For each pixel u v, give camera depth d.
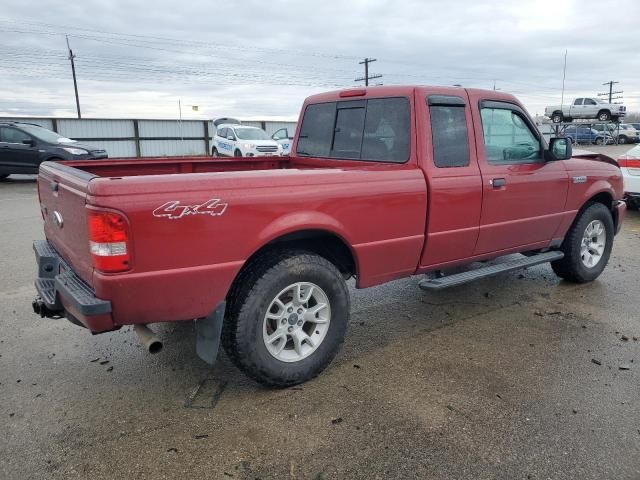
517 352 3.96
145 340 2.83
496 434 2.90
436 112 3.95
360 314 4.80
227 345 3.23
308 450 2.77
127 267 2.69
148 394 3.36
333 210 3.36
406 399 3.28
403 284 5.69
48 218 3.82
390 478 2.56
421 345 4.10
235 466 2.65
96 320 2.73
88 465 2.66
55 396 3.33
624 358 3.85
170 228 2.77
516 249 4.80
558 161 4.96
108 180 2.66
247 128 23.20
